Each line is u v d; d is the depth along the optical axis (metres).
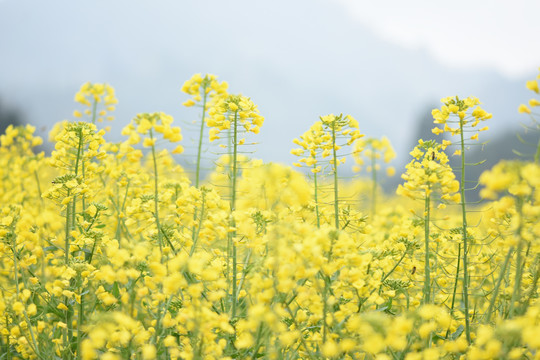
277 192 1.28
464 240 1.34
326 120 1.42
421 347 1.25
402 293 1.41
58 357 1.38
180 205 1.40
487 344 1.17
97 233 1.43
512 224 1.28
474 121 1.36
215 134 1.42
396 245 1.42
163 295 1.25
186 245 1.39
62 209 1.43
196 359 1.22
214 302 1.36
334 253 1.24
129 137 1.34
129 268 1.27
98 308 1.42
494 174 1.20
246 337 1.24
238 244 1.34
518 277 1.26
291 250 1.21
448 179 1.33
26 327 1.36
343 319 1.24
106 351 1.32
